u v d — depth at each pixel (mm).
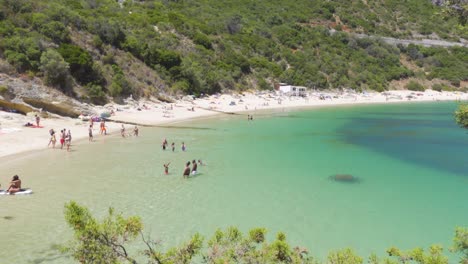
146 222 19625
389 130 56844
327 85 122562
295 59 126062
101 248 8750
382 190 26406
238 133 49594
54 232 18016
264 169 31250
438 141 47625
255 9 154750
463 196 25297
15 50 54312
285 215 21234
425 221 20859
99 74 62844
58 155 33375
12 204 21547
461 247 10352
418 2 187750
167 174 28750
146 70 77875
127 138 42875
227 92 95500
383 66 142875
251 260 9289
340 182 28047
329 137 48844
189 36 105438
